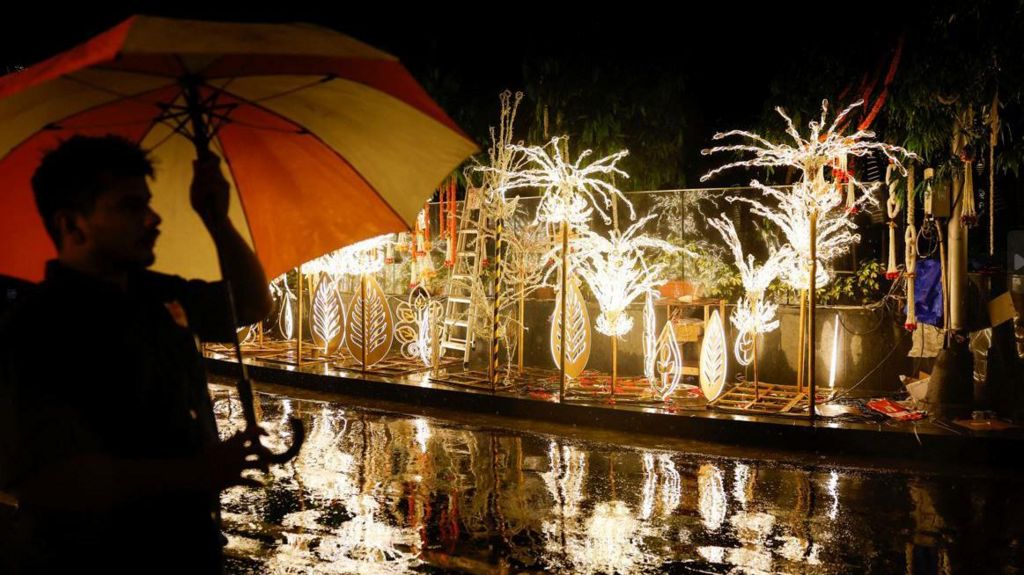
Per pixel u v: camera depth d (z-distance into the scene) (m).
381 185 2.57
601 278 9.50
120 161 2.06
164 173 2.58
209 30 1.87
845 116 10.39
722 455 7.81
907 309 9.23
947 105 8.80
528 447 8.13
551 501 6.43
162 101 2.43
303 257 2.66
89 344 1.98
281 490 6.72
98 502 1.89
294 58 2.23
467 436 8.59
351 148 2.53
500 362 11.76
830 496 6.54
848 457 7.73
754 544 5.48
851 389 9.86
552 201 9.38
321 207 2.64
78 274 2.05
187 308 2.41
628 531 5.74
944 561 5.20
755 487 6.78
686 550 5.37
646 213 11.09
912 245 9.12
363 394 10.74
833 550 5.38
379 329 11.49
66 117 2.32
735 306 10.49
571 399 9.44
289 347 13.52
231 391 11.13
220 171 2.40
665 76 12.62
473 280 10.74
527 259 10.53
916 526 5.84
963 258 8.64
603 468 7.38
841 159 8.64
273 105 2.44
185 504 2.15
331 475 7.16
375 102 2.40
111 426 2.00
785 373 10.28
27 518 2.06
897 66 9.27
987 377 8.44
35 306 1.98
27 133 2.29
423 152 2.50
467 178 11.36
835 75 10.52
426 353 11.80
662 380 9.63
